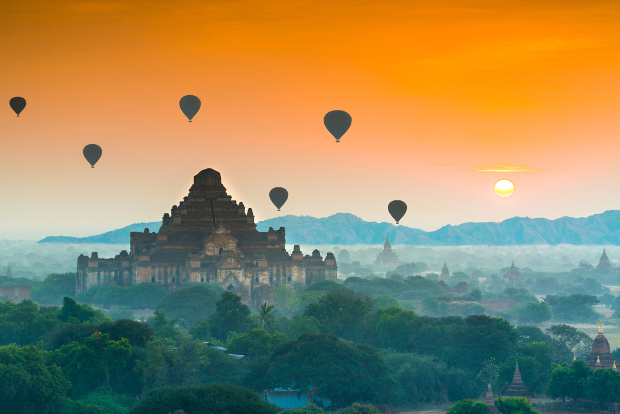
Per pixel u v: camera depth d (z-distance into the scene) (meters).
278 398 158.75
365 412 133.50
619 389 149.62
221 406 113.88
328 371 151.00
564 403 162.38
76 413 133.62
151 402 114.38
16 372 132.38
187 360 151.50
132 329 164.00
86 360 148.00
